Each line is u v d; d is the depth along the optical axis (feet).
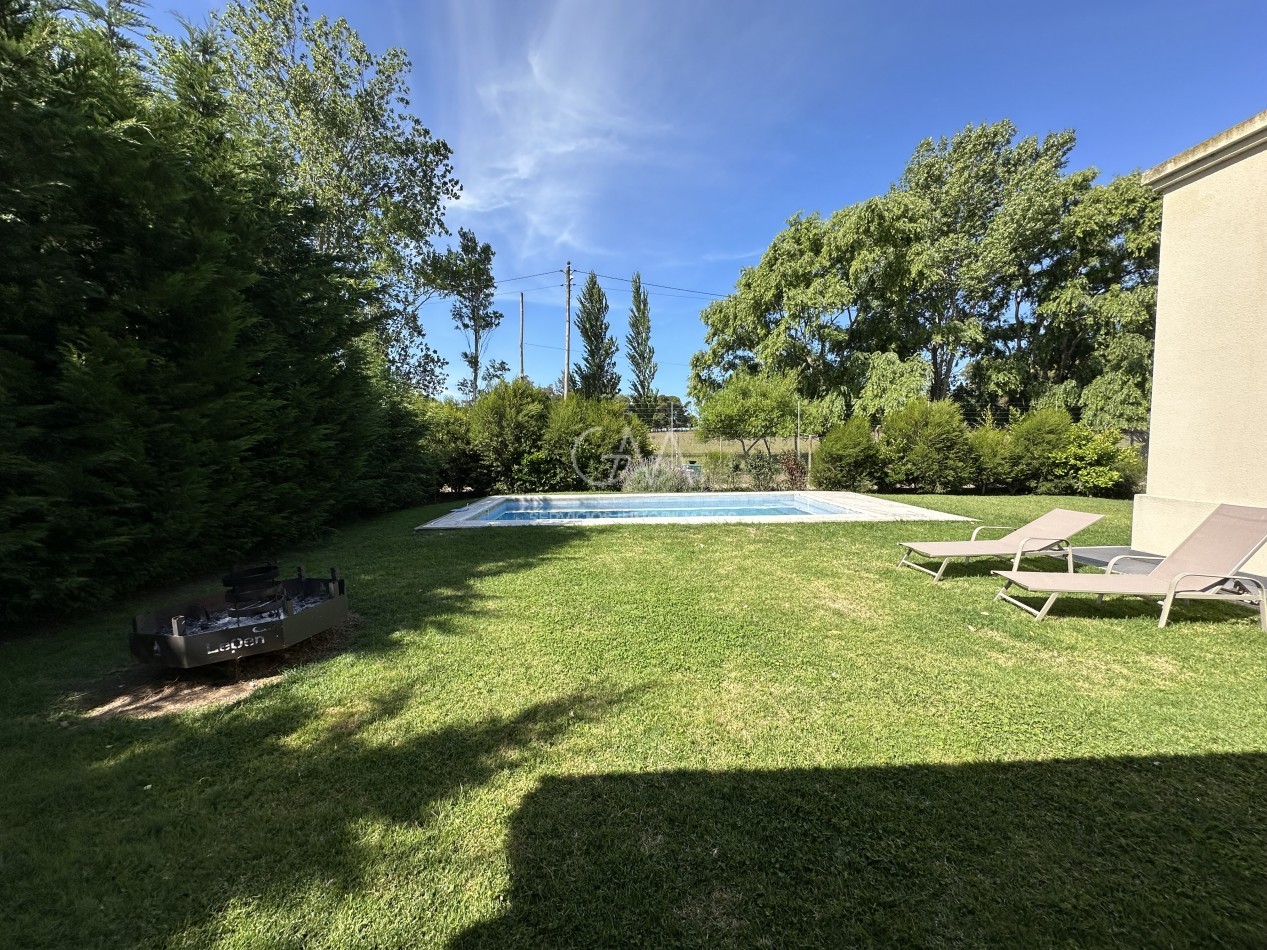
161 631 10.59
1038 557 19.79
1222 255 16.65
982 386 72.95
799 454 51.26
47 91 12.53
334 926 4.98
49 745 7.95
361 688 9.68
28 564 12.24
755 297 64.23
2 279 12.46
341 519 30.17
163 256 16.22
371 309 37.50
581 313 90.68
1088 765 7.31
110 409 14.11
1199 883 5.37
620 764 7.38
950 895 5.24
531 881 5.45
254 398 19.83
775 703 9.05
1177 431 18.07
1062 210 64.28
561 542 22.97
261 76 44.91
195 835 6.13
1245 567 15.80
